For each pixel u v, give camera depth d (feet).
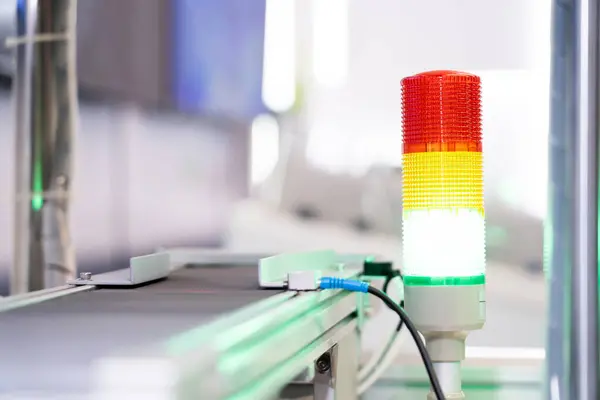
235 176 4.95
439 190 2.90
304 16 4.86
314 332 2.40
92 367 1.40
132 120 5.01
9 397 1.40
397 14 4.77
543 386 4.36
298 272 2.69
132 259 2.92
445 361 2.92
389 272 3.76
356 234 4.84
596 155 4.20
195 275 3.56
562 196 4.30
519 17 4.68
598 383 4.15
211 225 4.97
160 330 1.73
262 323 1.89
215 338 1.61
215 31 4.95
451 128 2.92
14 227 4.29
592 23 4.21
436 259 2.88
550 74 4.42
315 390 3.12
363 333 4.63
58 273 4.25
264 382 1.88
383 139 4.80
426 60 4.76
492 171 4.72
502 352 4.65
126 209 5.00
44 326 1.82
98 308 2.19
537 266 4.69
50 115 4.26
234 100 4.94
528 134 4.69
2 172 4.78
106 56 4.99
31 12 4.25
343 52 4.83
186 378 1.40
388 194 4.80
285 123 4.90
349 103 4.83
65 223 4.28
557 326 4.27
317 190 4.87
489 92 4.72
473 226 2.91
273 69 4.90
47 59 4.26
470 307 2.88
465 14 4.73
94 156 4.96
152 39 5.02
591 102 4.21
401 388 4.61
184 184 5.00
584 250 4.20
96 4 4.96
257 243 4.92
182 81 5.01
